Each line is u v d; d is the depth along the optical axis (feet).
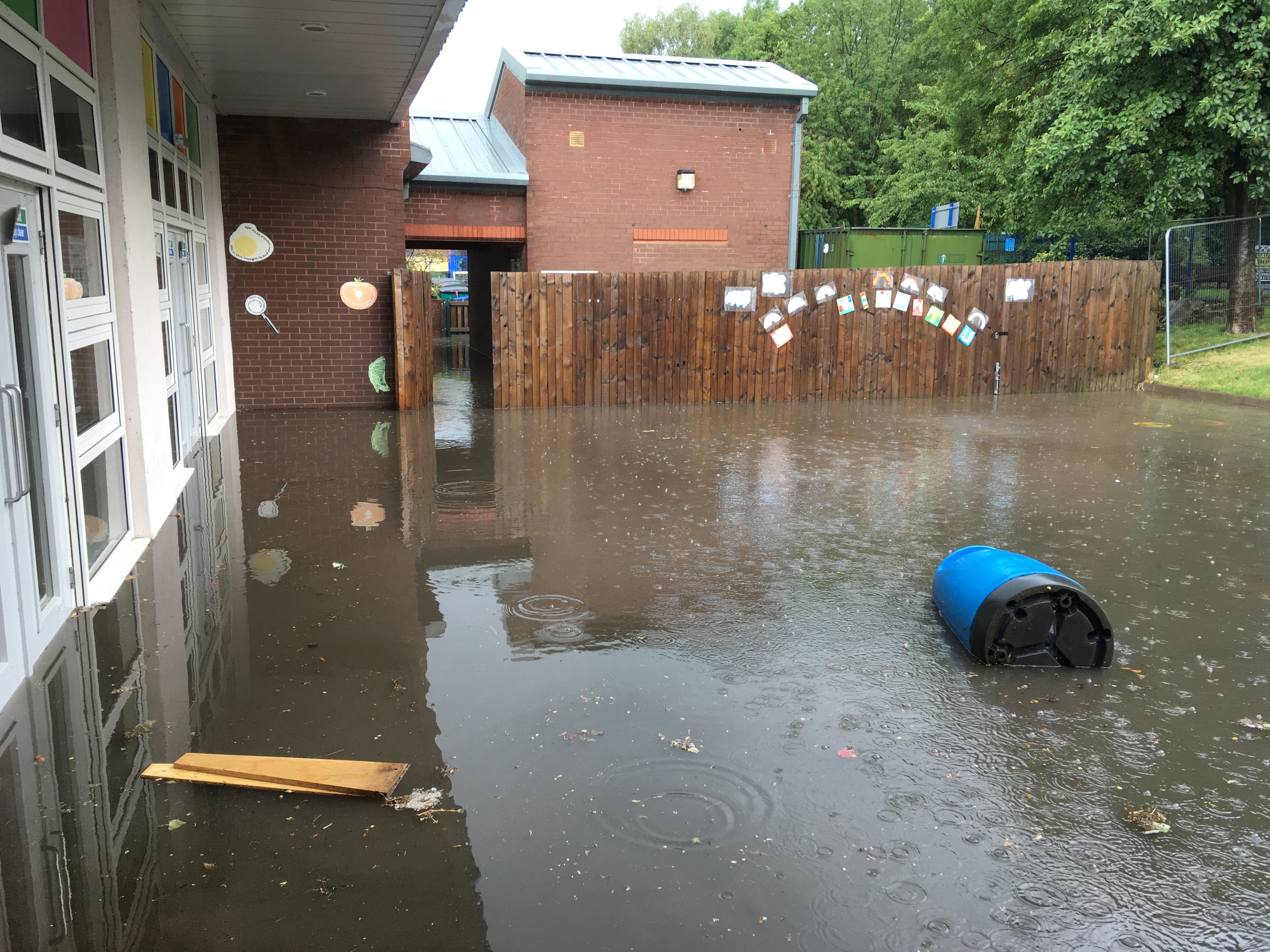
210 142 37.17
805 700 13.33
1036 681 14.19
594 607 17.04
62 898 8.75
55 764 11.25
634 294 43.93
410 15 25.30
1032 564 15.40
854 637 15.83
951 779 11.25
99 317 18.56
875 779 11.21
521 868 9.34
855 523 23.08
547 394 43.70
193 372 32.22
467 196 51.78
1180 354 50.96
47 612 15.14
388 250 41.32
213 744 11.78
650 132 53.06
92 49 18.63
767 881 9.22
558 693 13.39
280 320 40.88
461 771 11.20
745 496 25.79
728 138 54.13
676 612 16.85
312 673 13.98
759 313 45.44
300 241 40.34
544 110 51.52
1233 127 43.91
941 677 14.26
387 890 8.96
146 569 18.97
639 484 27.35
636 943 8.29
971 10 66.13
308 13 25.02
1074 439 35.12
